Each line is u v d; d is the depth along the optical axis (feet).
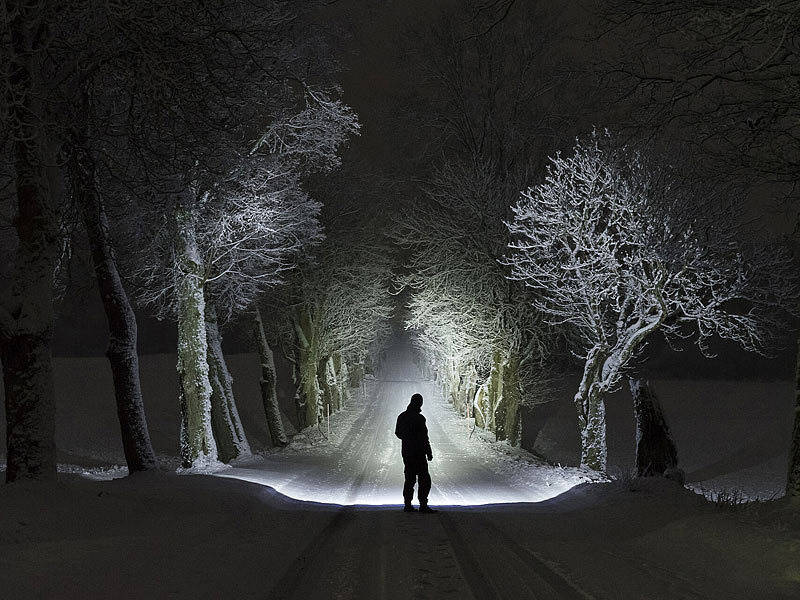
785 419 176.86
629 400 229.66
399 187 142.00
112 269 67.46
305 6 69.82
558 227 88.43
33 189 44.37
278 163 81.10
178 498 48.80
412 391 253.85
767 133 43.21
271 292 135.64
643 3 40.34
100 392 208.23
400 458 111.75
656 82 43.65
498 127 126.31
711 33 33.96
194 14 43.34
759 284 82.17
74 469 100.63
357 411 186.60
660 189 81.10
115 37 42.83
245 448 100.68
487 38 119.96
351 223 147.43
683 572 25.49
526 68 120.88
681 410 201.87
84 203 57.93
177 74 42.88
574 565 27.04
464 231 123.24
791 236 49.65
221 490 55.42
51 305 45.11
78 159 51.80
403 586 23.71
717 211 80.84
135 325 68.90
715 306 82.48
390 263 157.07
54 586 22.72
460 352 137.69
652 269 83.10
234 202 77.51
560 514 46.34
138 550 29.55
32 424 43.78
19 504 36.86
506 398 125.70
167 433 175.94
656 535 32.81
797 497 36.47
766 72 39.32
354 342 168.25
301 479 79.05
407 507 48.52
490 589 23.12
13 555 26.58
